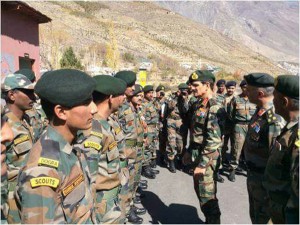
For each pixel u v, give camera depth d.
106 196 2.64
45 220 1.61
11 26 8.91
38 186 1.63
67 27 61.97
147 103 6.77
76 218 1.81
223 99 6.65
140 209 4.84
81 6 87.75
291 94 2.51
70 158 1.81
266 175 2.77
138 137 4.73
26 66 10.72
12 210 1.84
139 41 74.88
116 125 3.35
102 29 69.94
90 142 2.44
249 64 94.44
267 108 3.26
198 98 4.49
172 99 7.09
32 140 3.15
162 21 105.44
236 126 6.29
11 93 3.06
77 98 1.76
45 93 1.75
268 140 3.18
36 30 11.12
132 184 4.29
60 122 1.82
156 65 53.56
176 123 6.88
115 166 2.69
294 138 2.42
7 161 2.89
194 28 106.94
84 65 39.69
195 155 4.34
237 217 4.80
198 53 87.19
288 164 2.51
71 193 1.78
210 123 3.82
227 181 6.45
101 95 2.80
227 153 8.12
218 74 50.72
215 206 3.91
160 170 7.11
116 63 41.94
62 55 34.72
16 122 3.02
